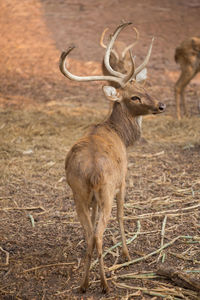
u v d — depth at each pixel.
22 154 19.08
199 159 18.48
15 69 32.50
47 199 15.35
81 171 9.91
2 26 42.19
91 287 10.64
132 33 39.44
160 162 18.31
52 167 17.88
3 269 11.41
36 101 26.34
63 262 11.72
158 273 10.95
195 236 12.73
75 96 27.23
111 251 12.20
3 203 15.02
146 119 23.30
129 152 19.34
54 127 22.08
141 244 12.55
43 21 43.22
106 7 46.94
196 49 23.23
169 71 31.61
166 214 14.14
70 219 13.98
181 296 10.18
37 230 13.33
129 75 12.00
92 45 37.16
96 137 10.88
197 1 48.41
